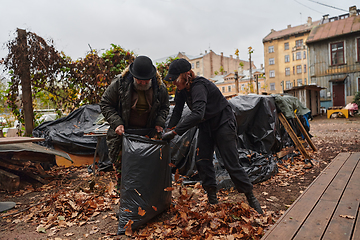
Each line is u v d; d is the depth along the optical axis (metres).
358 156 4.02
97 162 4.69
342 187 2.53
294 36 40.34
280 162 4.43
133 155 2.10
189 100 2.45
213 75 61.16
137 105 2.51
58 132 4.80
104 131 3.46
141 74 2.26
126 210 2.09
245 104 4.22
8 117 7.33
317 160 4.66
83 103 6.28
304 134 5.45
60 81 5.87
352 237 1.56
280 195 2.93
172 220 2.19
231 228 1.95
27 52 5.41
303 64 39.66
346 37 20.39
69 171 4.40
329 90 21.44
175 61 2.30
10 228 2.27
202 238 1.91
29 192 3.35
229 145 2.33
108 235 2.05
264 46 43.22
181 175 3.62
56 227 2.25
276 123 4.61
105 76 6.24
